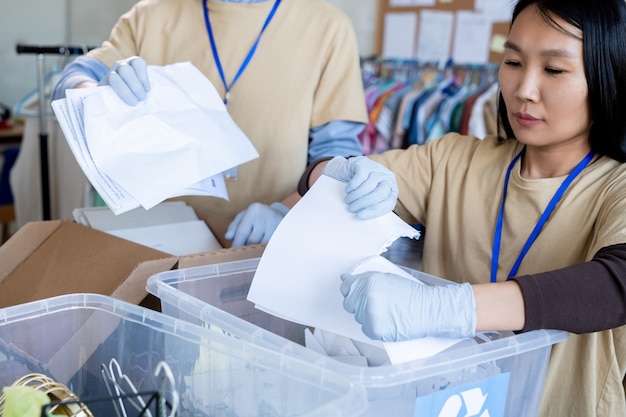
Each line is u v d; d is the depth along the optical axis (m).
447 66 3.16
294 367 0.69
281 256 0.89
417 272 0.94
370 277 0.75
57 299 0.85
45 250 1.12
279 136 1.59
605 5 0.88
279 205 1.32
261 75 1.58
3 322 0.83
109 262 1.05
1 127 3.28
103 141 1.04
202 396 0.77
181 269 0.94
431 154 1.19
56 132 2.69
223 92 1.60
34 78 4.05
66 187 2.64
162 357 0.80
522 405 0.81
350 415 0.62
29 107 2.82
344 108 1.59
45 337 0.86
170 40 1.62
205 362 0.76
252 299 0.86
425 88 3.13
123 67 1.13
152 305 1.05
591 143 0.97
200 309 0.81
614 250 0.82
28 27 3.97
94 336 0.86
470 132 2.85
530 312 0.76
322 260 0.86
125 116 1.09
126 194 1.01
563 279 0.78
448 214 1.13
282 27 1.59
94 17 4.07
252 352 0.72
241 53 1.59
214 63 1.59
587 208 0.96
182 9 1.62
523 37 0.92
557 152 1.00
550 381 0.96
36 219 2.87
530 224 1.01
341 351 0.84
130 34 1.65
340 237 0.88
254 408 0.73
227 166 1.14
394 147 3.05
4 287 1.09
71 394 0.70
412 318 0.73
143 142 1.08
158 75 1.19
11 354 0.84
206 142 1.14
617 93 0.90
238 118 1.60
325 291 0.84
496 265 1.05
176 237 1.29
